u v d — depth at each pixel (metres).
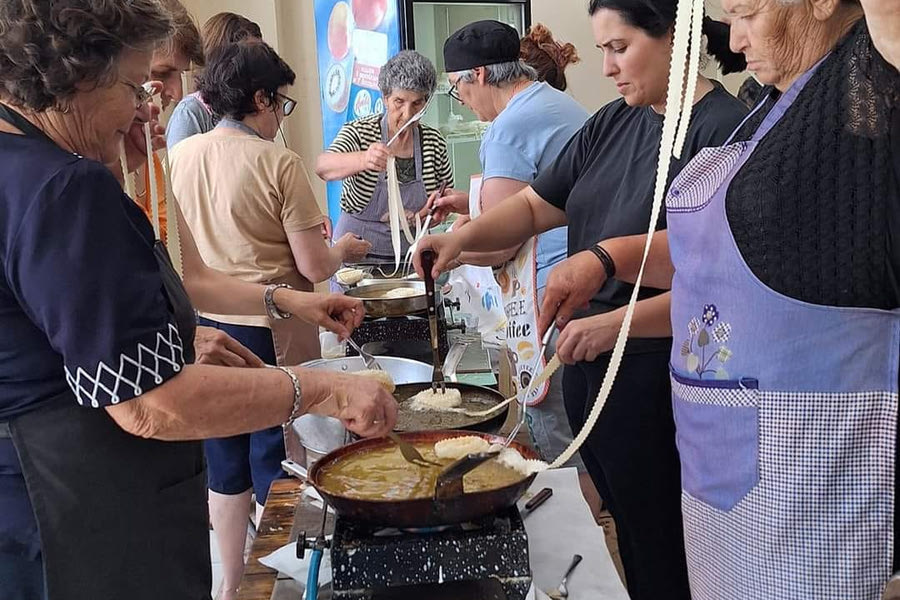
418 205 3.42
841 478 1.06
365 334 2.21
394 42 4.29
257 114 2.55
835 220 1.03
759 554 1.12
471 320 2.49
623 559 1.90
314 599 1.15
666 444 1.80
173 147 2.63
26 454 1.10
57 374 1.10
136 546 1.18
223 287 2.02
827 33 1.07
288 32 4.92
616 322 1.67
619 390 1.77
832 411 1.05
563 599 1.19
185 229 1.99
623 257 1.64
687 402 1.22
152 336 1.04
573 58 3.06
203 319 2.57
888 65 0.98
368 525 1.13
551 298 1.65
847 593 1.07
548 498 1.45
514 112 2.40
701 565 1.22
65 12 1.01
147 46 1.12
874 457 1.04
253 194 2.49
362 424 1.22
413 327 2.23
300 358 2.59
